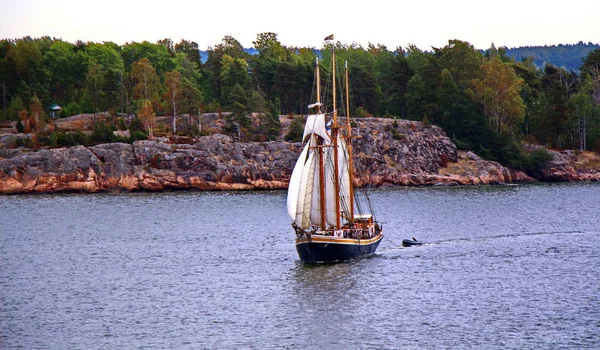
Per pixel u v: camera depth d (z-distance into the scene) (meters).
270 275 192.12
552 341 138.50
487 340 139.38
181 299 170.62
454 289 174.75
